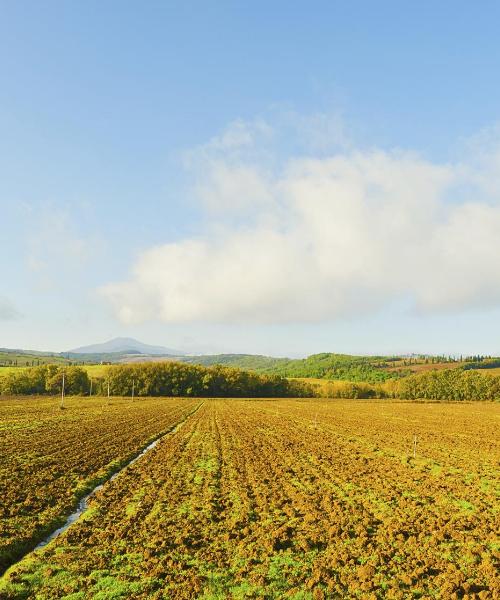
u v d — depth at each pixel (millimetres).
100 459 31266
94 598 12180
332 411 88812
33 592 12570
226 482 25453
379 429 54688
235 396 162625
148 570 13750
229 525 17969
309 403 123375
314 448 38094
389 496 22578
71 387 144375
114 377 148875
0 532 16906
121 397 140375
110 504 21109
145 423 57562
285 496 22516
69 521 19438
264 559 14664
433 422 65750
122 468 30266
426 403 132750
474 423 64500
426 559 14508
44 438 40438
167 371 155875
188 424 59062
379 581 13062
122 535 16719
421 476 27203
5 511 19297
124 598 12164
